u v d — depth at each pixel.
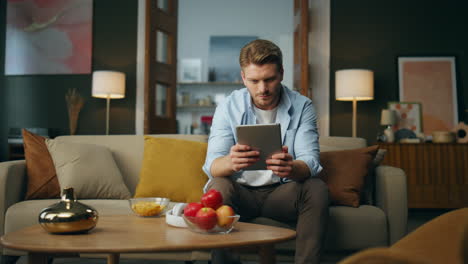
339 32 4.37
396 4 4.34
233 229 1.22
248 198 1.63
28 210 1.82
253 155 1.42
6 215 1.83
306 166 1.56
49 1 4.67
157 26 4.50
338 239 1.76
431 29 4.31
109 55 4.63
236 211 1.57
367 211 1.79
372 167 2.01
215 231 1.15
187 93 6.84
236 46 7.14
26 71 4.69
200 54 7.19
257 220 1.72
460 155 3.56
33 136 2.19
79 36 4.63
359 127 4.32
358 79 3.79
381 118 4.12
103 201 1.97
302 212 1.45
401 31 4.33
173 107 4.81
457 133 3.78
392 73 4.31
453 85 4.24
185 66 7.07
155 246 0.98
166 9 4.75
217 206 1.21
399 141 3.86
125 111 4.61
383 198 1.84
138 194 2.06
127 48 4.62
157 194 2.05
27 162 2.10
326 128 4.34
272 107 1.79
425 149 3.60
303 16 4.04
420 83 4.26
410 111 4.21
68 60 4.64
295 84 4.49
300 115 1.80
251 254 1.69
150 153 2.15
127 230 1.20
